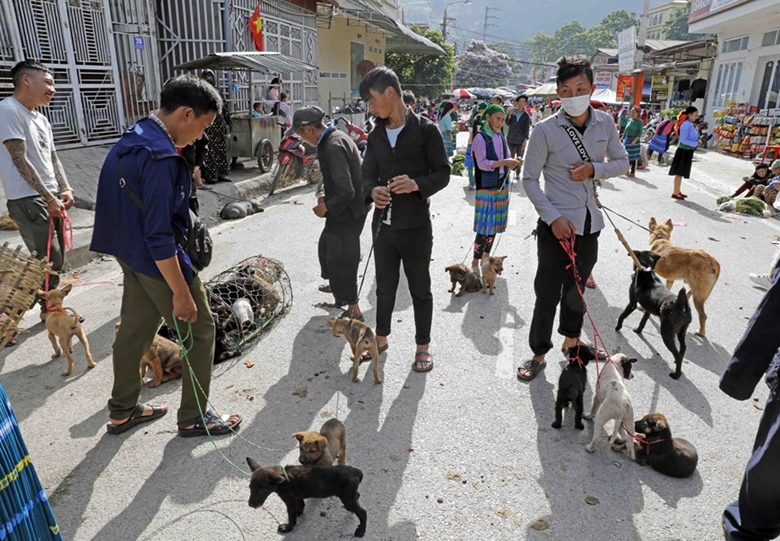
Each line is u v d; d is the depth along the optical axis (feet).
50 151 16.02
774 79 60.34
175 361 13.26
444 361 14.39
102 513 9.14
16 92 14.93
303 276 20.42
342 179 14.42
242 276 16.22
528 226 28.40
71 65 31.37
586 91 11.64
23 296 11.50
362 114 59.72
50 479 9.89
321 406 12.32
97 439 11.05
